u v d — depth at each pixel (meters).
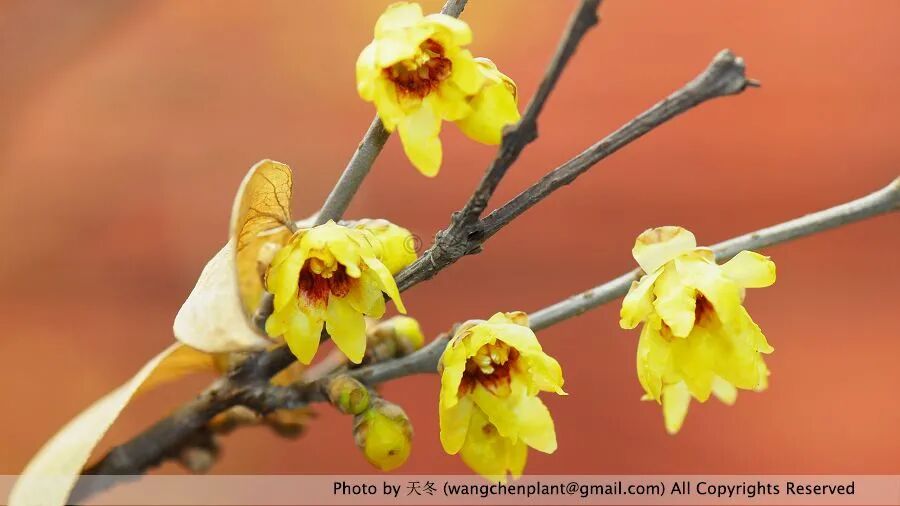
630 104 0.62
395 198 0.60
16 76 0.55
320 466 0.51
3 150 0.56
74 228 0.59
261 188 0.30
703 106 0.63
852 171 0.62
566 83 0.62
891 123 0.63
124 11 0.57
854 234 0.62
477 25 0.63
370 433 0.31
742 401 0.56
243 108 0.62
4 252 0.57
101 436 0.32
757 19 0.64
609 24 0.63
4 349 0.56
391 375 0.32
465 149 0.60
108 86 0.59
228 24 0.63
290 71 0.63
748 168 0.62
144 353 0.57
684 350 0.31
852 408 0.56
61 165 0.59
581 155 0.29
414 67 0.29
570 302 0.31
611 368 0.55
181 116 0.61
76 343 0.57
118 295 0.58
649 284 0.31
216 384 0.33
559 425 0.54
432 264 0.30
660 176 0.62
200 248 0.59
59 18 0.54
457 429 0.31
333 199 0.31
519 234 0.59
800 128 0.63
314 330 0.30
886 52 0.64
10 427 0.54
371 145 0.31
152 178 0.60
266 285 0.30
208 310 0.30
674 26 0.64
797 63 0.64
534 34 0.63
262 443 0.51
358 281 0.30
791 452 0.55
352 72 0.63
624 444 0.54
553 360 0.30
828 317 0.60
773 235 0.31
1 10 0.53
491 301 0.58
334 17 0.64
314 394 0.32
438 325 0.57
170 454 0.33
